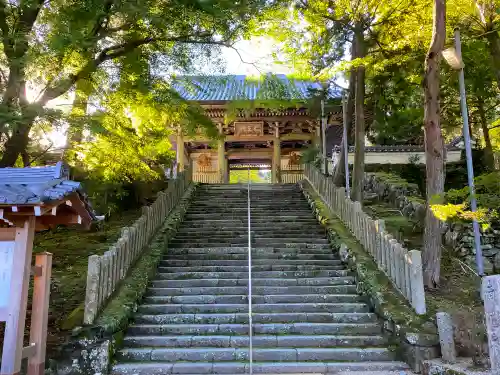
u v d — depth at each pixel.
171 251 9.05
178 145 18.41
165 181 14.20
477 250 6.71
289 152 22.86
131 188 13.23
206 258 8.74
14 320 3.69
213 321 6.39
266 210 12.30
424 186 14.82
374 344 5.80
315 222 11.09
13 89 5.98
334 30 11.63
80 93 7.61
